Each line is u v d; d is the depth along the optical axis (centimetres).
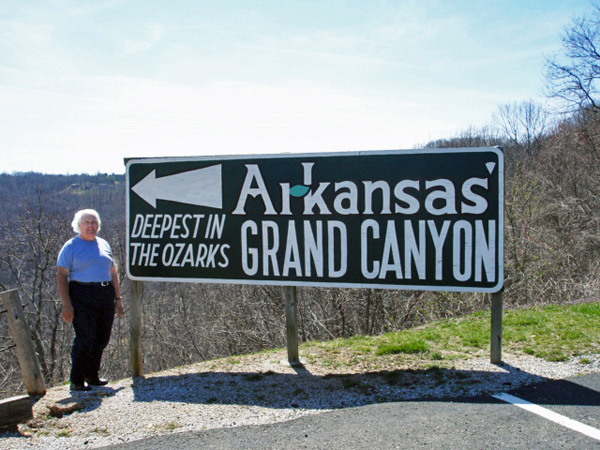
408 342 614
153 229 582
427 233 512
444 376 475
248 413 416
